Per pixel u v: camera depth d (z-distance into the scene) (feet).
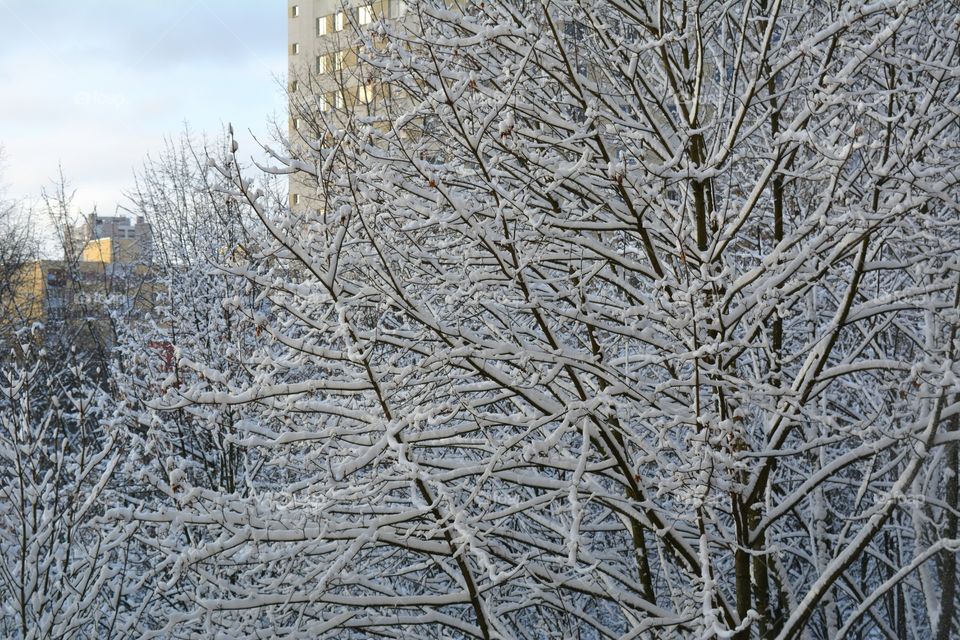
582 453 20.56
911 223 23.16
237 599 20.59
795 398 21.38
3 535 24.88
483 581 24.95
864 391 28.25
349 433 21.35
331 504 20.34
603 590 23.17
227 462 34.94
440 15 21.99
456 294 20.84
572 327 24.25
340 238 18.74
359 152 21.66
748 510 22.58
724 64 25.50
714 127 24.00
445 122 20.68
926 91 21.61
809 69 25.16
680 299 19.80
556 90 25.81
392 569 27.22
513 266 21.21
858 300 28.84
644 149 24.11
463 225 21.90
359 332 21.06
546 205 24.49
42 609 24.47
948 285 21.50
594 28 23.27
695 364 19.77
